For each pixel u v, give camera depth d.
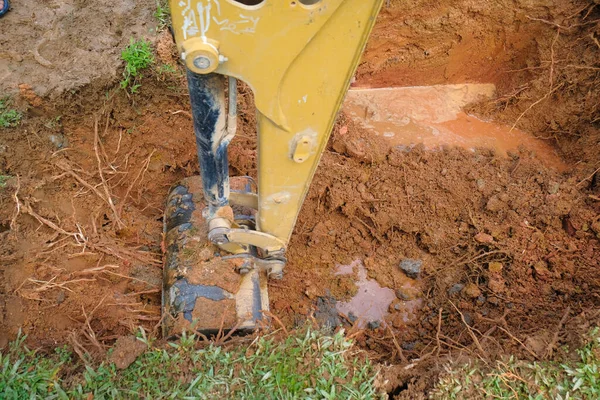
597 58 3.90
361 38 1.74
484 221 3.90
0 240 2.86
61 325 2.79
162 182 3.82
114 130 3.45
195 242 2.97
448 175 4.02
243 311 2.80
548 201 3.80
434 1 4.04
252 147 3.99
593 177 3.88
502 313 3.55
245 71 1.77
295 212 2.58
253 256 2.93
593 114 3.98
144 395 2.42
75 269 3.05
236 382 2.50
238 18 1.60
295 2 1.58
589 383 2.55
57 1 3.52
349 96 4.52
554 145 4.27
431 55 4.39
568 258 3.65
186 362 2.57
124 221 3.48
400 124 4.31
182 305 2.76
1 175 3.01
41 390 2.35
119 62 3.25
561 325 3.02
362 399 2.50
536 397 2.51
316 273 3.91
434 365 2.80
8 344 2.59
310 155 2.18
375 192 4.02
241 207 3.16
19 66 3.15
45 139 3.17
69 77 3.13
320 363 2.62
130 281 3.23
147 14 3.48
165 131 3.63
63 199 3.24
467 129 4.35
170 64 3.38
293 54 1.73
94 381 2.43
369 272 3.94
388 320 3.74
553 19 4.00
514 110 4.38
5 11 3.38
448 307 3.71
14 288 2.78
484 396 2.56
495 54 4.39
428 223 3.97
